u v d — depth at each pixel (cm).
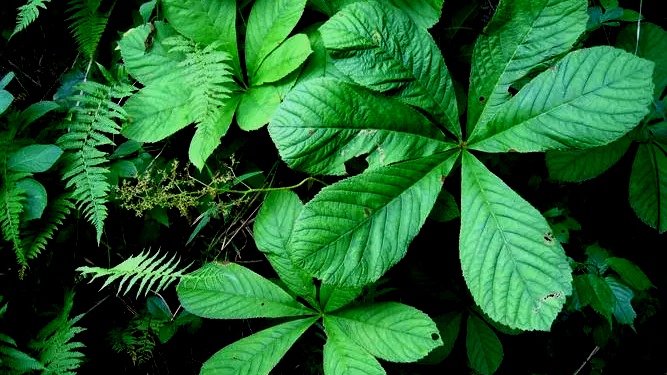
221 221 97
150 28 89
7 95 83
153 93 87
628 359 115
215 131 84
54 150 84
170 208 91
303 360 100
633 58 75
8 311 89
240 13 89
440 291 102
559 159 95
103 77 96
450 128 82
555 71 78
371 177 79
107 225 94
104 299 96
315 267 77
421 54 81
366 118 80
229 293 87
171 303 98
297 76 85
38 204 84
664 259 113
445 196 87
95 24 94
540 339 114
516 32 80
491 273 77
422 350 81
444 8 94
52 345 88
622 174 107
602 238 112
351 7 81
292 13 85
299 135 78
